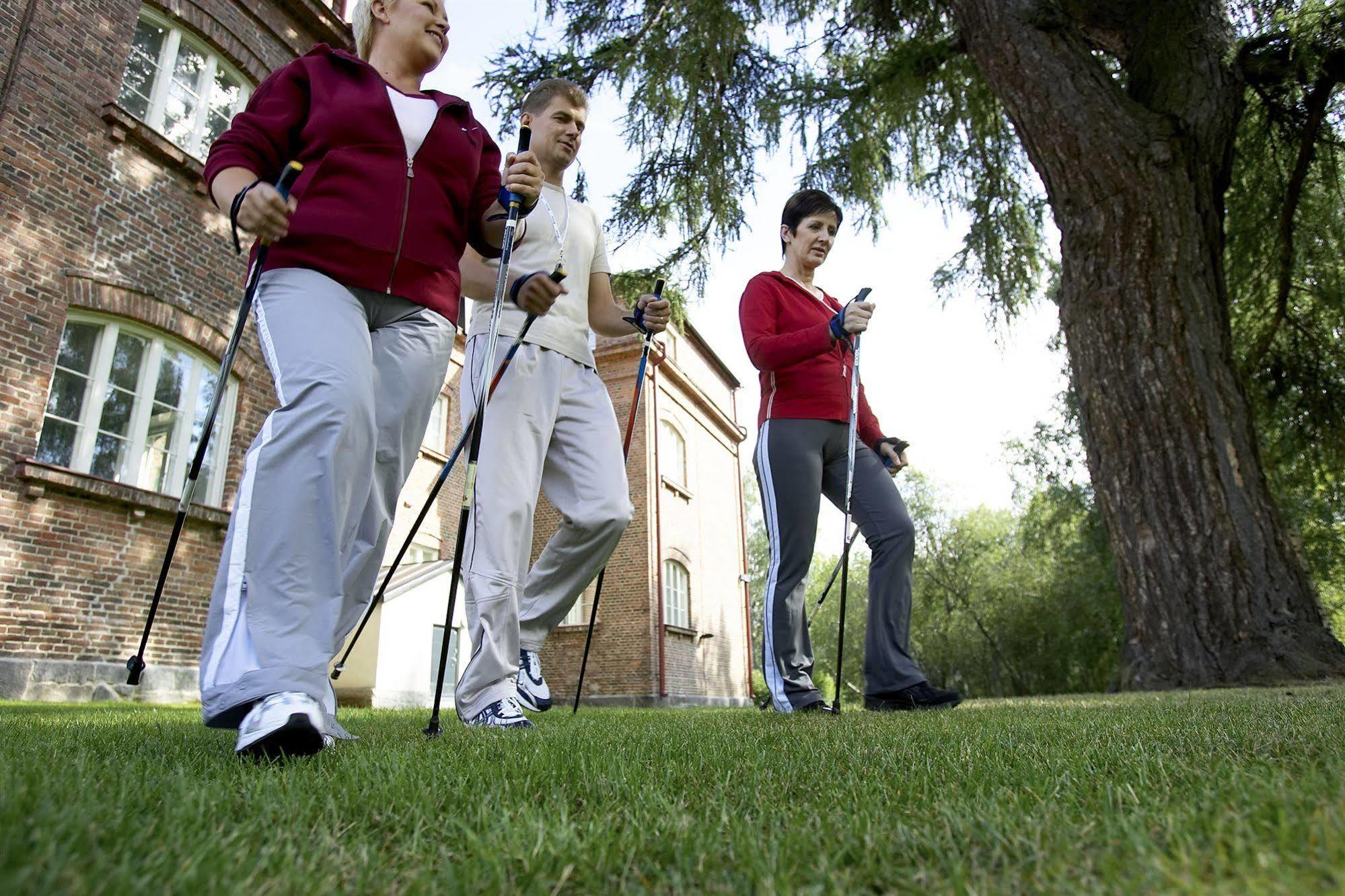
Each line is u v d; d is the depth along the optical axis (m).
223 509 7.31
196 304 7.43
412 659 8.92
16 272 6.18
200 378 7.48
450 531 12.97
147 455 6.99
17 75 6.36
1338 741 1.34
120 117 6.91
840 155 10.01
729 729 2.22
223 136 1.81
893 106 9.77
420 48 2.20
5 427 5.96
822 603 3.04
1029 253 10.63
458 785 1.10
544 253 2.95
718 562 17.92
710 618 16.94
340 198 1.88
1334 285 10.38
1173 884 0.57
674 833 0.81
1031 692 27.02
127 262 6.93
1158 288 6.96
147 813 0.87
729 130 9.27
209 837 0.76
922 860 0.71
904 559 3.47
